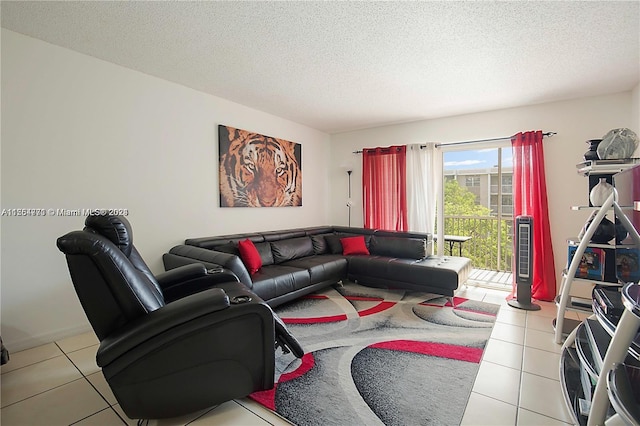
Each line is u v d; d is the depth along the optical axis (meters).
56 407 1.78
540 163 3.85
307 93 3.70
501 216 4.84
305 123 5.12
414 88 3.50
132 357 1.49
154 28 2.31
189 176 3.58
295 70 3.05
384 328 2.89
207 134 3.75
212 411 1.75
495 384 2.00
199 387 1.64
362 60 2.81
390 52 2.65
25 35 2.42
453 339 2.65
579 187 3.78
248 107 4.24
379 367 2.20
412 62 2.85
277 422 1.66
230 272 2.70
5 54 2.34
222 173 3.91
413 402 1.82
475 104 4.06
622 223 2.16
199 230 3.69
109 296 1.53
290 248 4.19
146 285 1.80
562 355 2.14
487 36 2.38
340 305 3.53
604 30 2.28
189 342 1.58
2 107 2.35
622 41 2.44
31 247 2.51
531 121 4.05
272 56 2.75
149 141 3.21
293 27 2.28
